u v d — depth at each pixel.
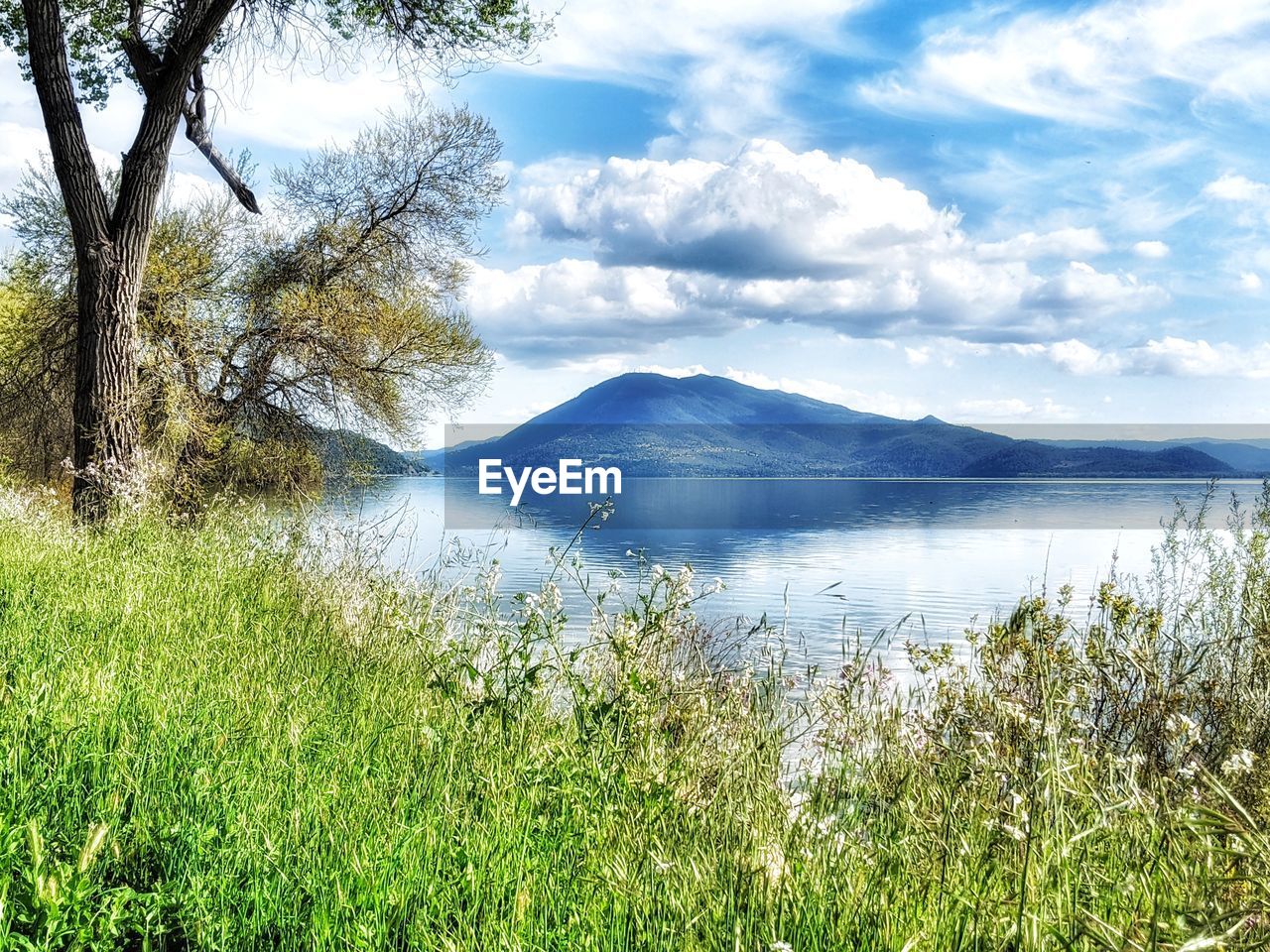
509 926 2.58
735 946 2.44
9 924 2.34
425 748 4.02
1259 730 4.34
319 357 20.64
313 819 3.20
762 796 3.63
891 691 4.79
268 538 8.71
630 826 3.28
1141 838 2.72
